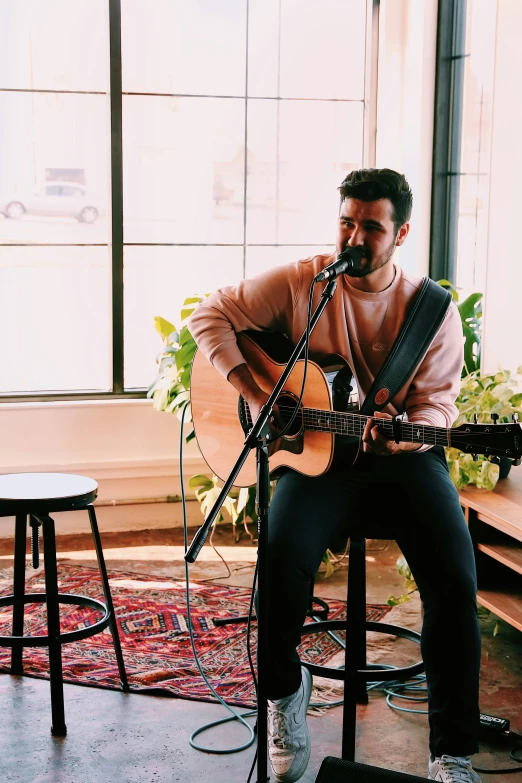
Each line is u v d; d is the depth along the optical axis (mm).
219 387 2625
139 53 14000
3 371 13117
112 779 2170
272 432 2277
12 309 14805
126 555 3838
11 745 2314
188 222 13883
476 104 3912
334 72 10141
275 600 2023
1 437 4047
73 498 2400
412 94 4199
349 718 2170
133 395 4234
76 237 14500
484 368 3635
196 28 13656
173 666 2773
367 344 2238
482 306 3682
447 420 2213
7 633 2988
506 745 2346
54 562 2373
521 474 3094
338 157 8906
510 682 2691
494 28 3506
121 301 4199
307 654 2869
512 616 2627
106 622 2514
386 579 3605
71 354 13703
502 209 3486
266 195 12055
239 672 2736
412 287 2240
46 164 15141
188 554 1815
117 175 4152
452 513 2100
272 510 2170
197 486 4102
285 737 2094
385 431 2072
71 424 4109
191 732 2393
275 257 5551
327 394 2219
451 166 4156
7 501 2338
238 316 2381
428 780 1634
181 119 13938
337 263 1984
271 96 4988
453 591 2016
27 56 14977
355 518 2207
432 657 2027
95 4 14859
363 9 4473
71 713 2482
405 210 2115
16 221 14547
